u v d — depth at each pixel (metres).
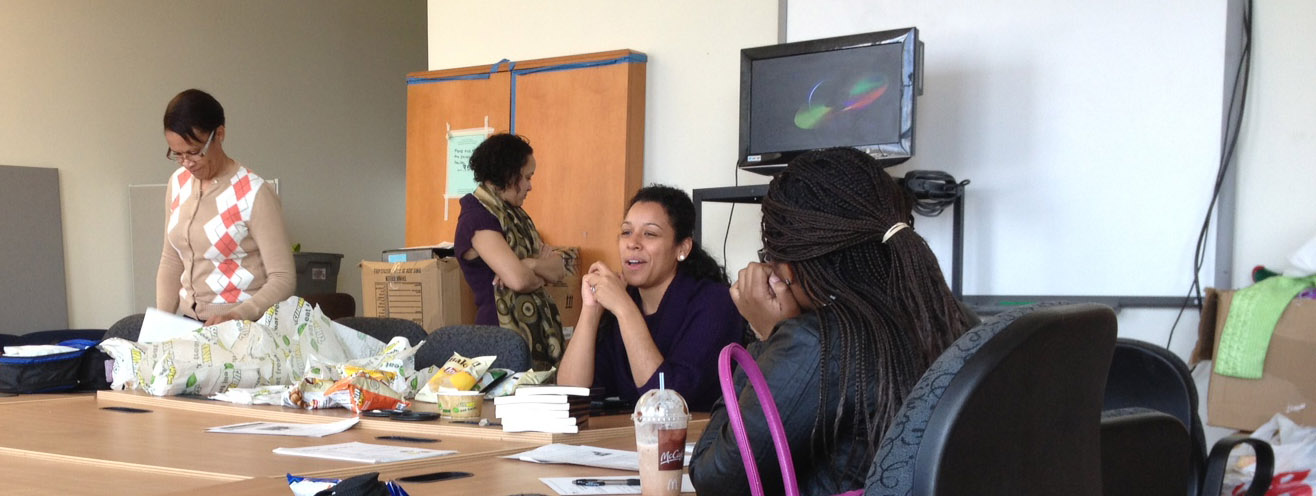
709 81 4.40
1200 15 3.32
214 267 2.89
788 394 1.14
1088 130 3.51
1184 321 3.35
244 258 2.89
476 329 2.81
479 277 3.34
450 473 1.51
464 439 1.88
